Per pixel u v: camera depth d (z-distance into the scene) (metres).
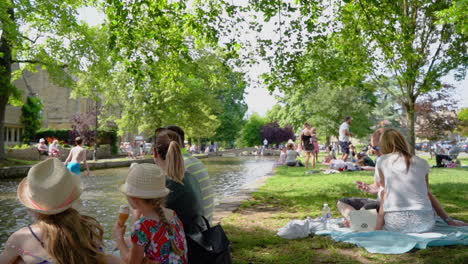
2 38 23.55
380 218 5.14
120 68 34.34
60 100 57.00
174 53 11.59
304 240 5.26
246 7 11.16
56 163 2.26
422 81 16.19
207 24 11.22
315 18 11.53
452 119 29.27
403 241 4.70
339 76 12.43
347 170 15.45
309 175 14.38
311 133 17.69
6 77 23.38
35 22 23.48
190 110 37.31
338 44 13.79
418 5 15.36
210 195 4.06
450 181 11.56
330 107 34.41
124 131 38.59
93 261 2.24
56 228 2.18
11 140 40.34
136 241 2.68
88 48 24.02
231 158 47.25
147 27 11.07
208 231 3.30
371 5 11.63
